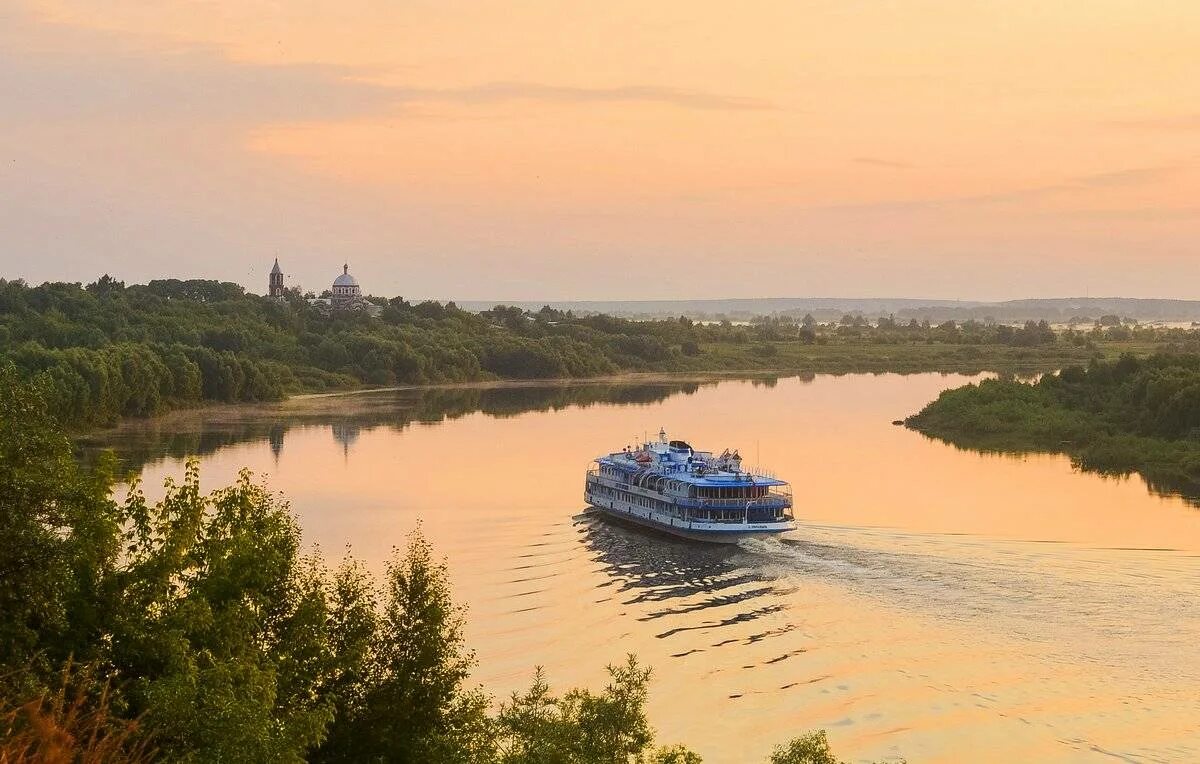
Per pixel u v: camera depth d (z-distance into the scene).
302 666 51.09
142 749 38.84
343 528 130.50
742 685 80.50
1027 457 185.38
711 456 145.88
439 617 55.47
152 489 150.88
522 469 173.25
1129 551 112.94
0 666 41.41
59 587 46.50
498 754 57.94
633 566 113.81
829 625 92.75
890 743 70.75
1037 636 88.44
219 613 49.03
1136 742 70.06
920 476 165.00
